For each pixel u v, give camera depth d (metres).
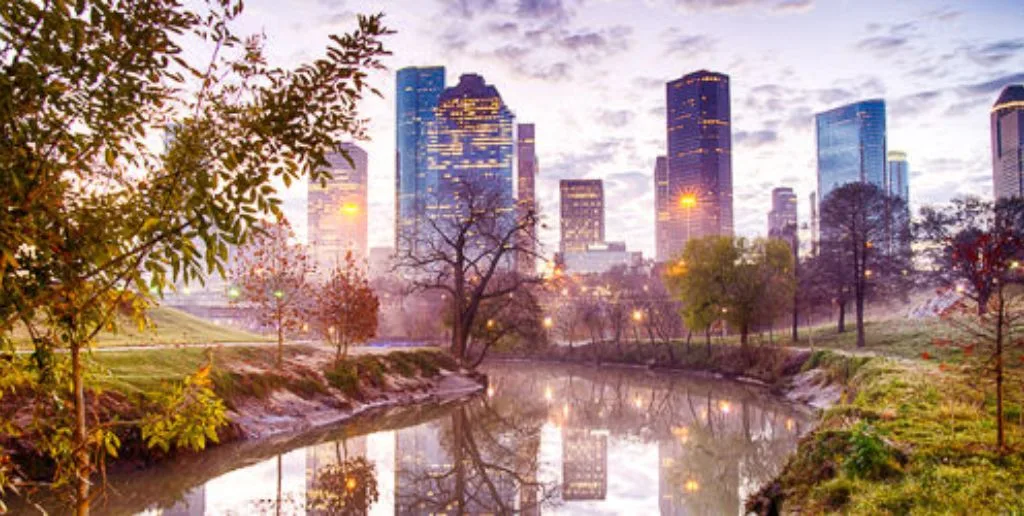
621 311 103.62
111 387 22.17
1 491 6.69
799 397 48.25
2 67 5.12
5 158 5.25
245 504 19.34
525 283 64.94
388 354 51.94
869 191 69.25
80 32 5.28
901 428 18.06
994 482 12.84
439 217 65.75
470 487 23.61
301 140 5.84
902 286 82.06
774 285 70.94
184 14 5.80
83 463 6.60
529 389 58.75
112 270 6.10
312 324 52.31
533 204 59.62
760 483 24.66
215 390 29.27
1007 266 17.97
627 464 28.19
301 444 29.12
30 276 5.79
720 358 75.25
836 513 13.60
